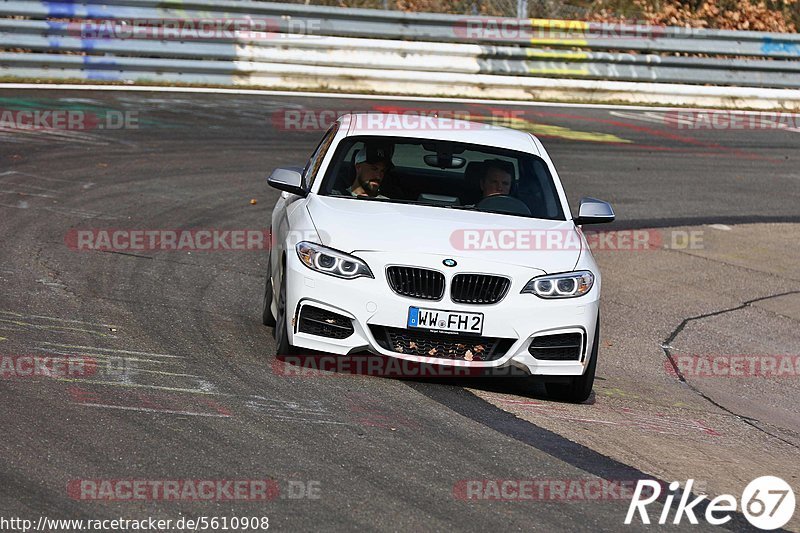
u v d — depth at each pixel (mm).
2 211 37219
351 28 71375
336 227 23438
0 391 19906
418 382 23594
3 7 62031
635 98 80875
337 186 25969
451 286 22516
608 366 29219
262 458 17734
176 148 51188
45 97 59156
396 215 24406
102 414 19156
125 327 25672
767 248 46312
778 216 52594
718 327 35000
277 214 27859
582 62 78688
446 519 15977
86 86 63406
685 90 82125
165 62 66125
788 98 85625
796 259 45000
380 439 19234
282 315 23703
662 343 32562
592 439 21094
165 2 65688
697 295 38469
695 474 19859
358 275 22578
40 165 45000
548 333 22734
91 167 45781
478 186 26312
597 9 89562
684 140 69562
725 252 44875
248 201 43375
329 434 19219
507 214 25406
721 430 23844
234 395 21000
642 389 27000
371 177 26172
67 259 32188
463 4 83375
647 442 21578
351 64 71250
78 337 24297
